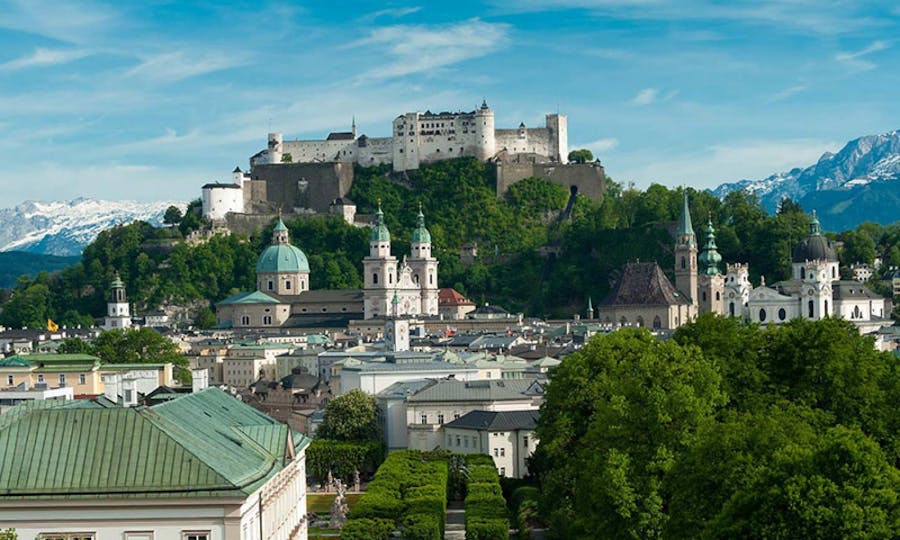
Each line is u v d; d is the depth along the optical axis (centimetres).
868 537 18988
